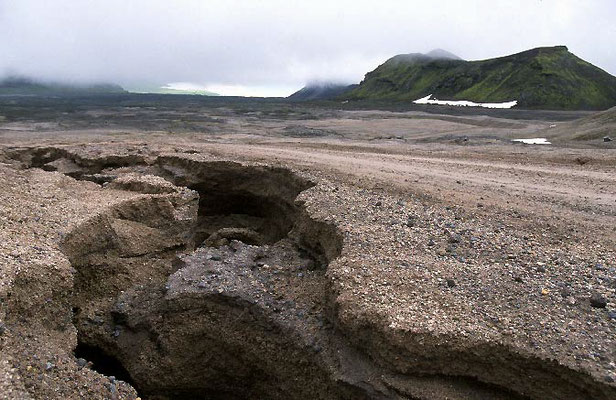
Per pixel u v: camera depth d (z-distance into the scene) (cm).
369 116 5712
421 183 1550
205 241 1606
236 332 993
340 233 1090
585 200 1365
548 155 2233
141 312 1079
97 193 1474
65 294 948
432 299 817
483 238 1056
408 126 4497
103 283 1196
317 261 1162
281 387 934
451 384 731
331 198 1331
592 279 865
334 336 873
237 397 1026
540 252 984
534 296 816
